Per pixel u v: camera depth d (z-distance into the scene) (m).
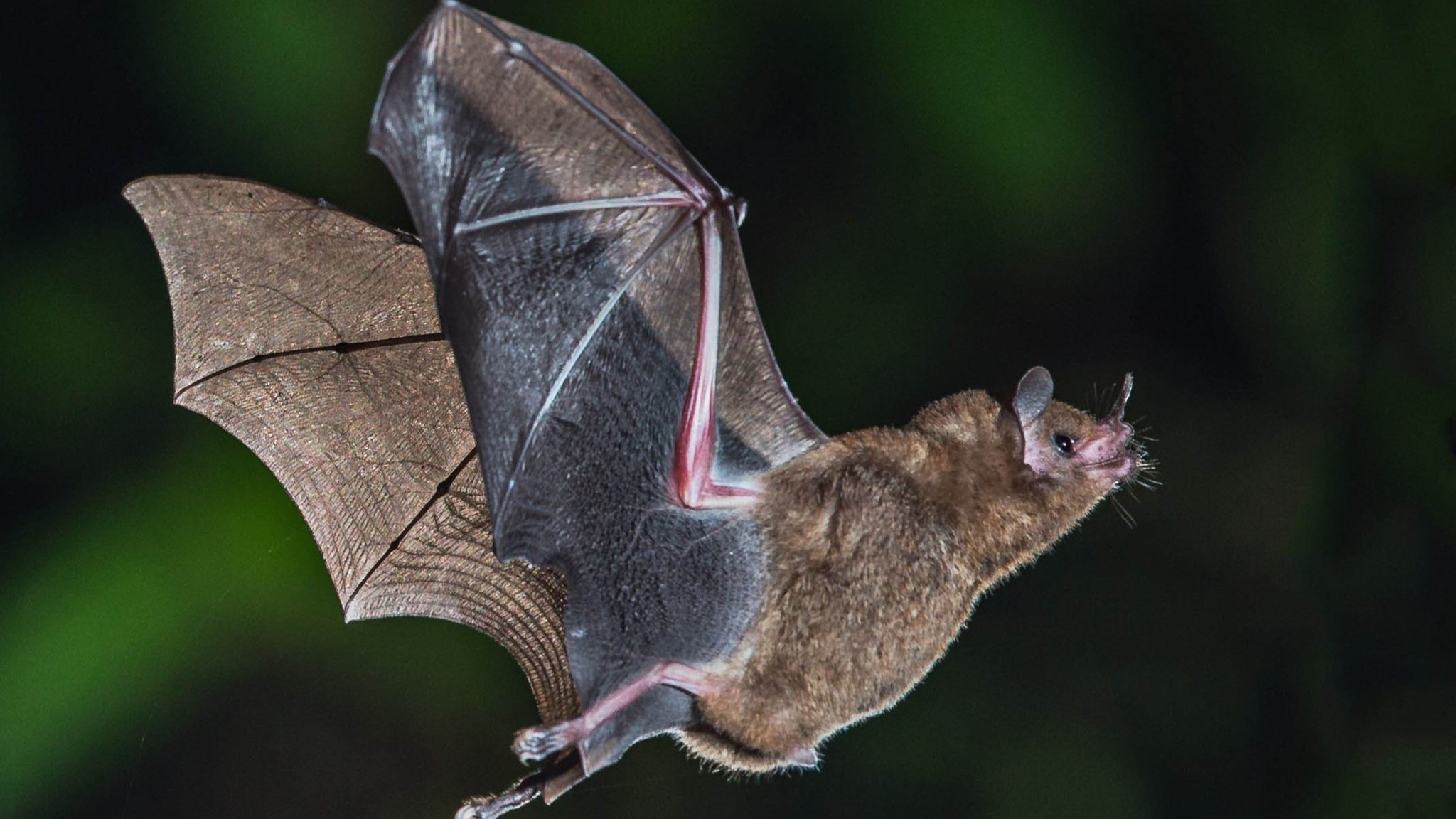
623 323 1.08
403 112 1.06
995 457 1.10
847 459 1.09
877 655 1.09
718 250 1.08
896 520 1.09
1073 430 1.11
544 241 1.07
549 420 1.08
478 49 1.06
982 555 1.10
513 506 1.08
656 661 1.08
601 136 1.07
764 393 1.09
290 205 1.10
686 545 1.08
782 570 1.09
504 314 1.07
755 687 1.08
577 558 1.08
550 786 1.08
